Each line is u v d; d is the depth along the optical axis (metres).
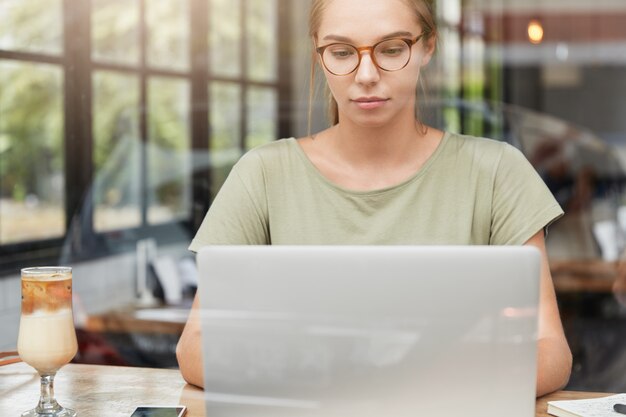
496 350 1.08
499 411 1.09
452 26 5.71
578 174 4.96
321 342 1.11
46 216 3.26
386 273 1.09
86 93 3.46
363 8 1.37
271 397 1.13
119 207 3.46
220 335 1.13
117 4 3.62
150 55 3.85
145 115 3.76
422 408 1.10
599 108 7.13
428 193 1.50
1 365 1.55
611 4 6.83
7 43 3.19
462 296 1.08
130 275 3.19
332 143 1.54
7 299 2.98
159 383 1.43
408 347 1.09
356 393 1.11
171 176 3.75
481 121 5.30
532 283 1.08
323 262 1.10
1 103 3.16
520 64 6.65
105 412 1.29
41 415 1.27
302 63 5.12
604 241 4.01
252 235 1.54
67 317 1.29
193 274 3.22
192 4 4.16
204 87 4.25
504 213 1.50
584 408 1.25
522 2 6.68
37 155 3.27
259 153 1.57
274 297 1.12
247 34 4.79
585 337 3.37
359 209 1.50
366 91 1.39
